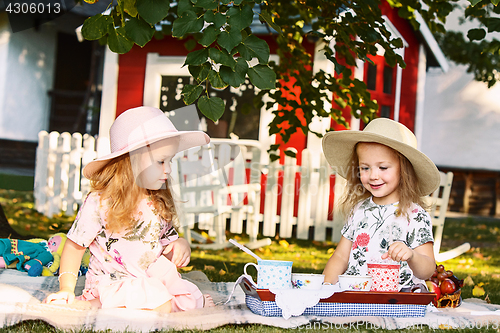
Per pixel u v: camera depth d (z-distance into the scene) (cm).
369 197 307
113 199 262
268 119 819
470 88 1662
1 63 1625
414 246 278
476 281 488
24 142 1694
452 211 1594
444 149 1686
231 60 250
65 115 1777
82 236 263
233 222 709
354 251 297
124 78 883
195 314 247
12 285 295
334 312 248
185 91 254
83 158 837
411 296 252
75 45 1783
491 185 1567
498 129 1628
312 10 436
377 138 279
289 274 248
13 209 889
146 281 262
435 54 1038
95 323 225
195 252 602
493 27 356
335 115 514
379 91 917
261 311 245
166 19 567
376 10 400
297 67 530
